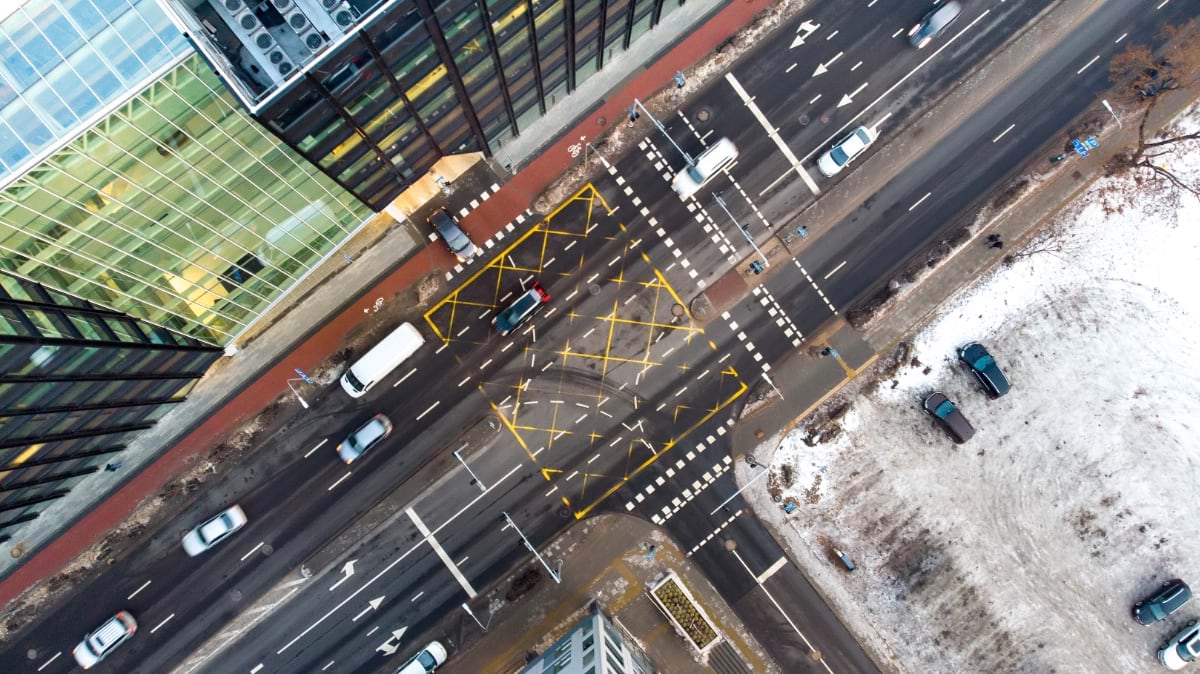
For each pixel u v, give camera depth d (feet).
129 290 107.55
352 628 139.44
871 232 140.87
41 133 79.05
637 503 140.67
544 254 140.15
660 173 140.46
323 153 102.94
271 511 139.23
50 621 137.80
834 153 138.10
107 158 84.12
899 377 140.56
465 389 139.95
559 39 115.14
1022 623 139.23
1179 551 138.51
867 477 139.95
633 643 139.23
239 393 138.51
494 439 140.26
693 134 140.56
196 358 130.62
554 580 139.44
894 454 140.26
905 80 140.56
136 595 138.51
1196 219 139.23
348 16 86.79
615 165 140.15
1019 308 140.46
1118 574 139.64
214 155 93.71
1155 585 139.03
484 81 112.47
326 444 139.33
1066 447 139.74
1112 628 139.44
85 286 101.09
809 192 140.97
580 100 139.64
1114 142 139.85
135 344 114.21
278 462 139.23
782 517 140.56
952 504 139.85
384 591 139.64
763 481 140.56
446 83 106.11
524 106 130.31
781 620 140.67
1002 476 139.85
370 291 139.23
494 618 139.33
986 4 140.05
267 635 139.44
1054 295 140.26
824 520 140.46
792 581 140.56
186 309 119.75
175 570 138.62
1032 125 140.46
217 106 87.35
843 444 140.15
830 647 140.56
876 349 140.67
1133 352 139.54
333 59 85.71
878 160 140.67
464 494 140.05
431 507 139.95
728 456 140.77
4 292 90.84
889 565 140.15
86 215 89.66
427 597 139.74
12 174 78.28
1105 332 139.85
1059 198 140.26
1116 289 140.05
